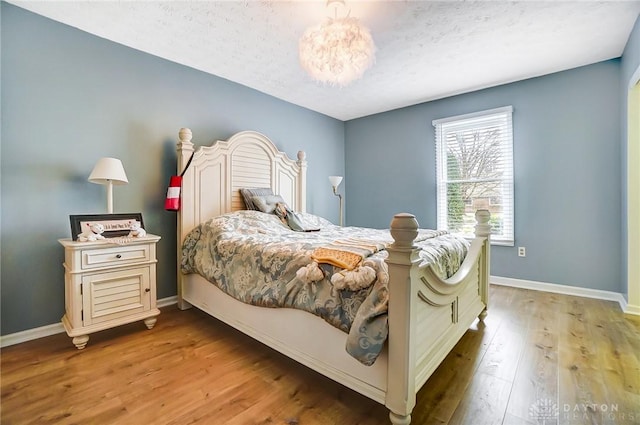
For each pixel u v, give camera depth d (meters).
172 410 1.40
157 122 2.80
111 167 2.22
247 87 3.54
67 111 2.31
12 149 2.08
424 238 2.09
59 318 2.28
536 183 3.32
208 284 2.45
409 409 1.22
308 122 4.37
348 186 5.01
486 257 2.49
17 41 2.09
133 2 2.04
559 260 3.21
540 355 1.89
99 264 2.07
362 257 1.46
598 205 3.00
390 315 1.23
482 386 1.58
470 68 3.07
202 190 2.93
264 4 2.06
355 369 1.39
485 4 2.07
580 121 3.07
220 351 1.99
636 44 2.29
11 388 1.57
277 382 1.64
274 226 2.74
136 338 2.18
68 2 2.04
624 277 2.75
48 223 2.23
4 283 2.07
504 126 3.51
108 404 1.44
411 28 2.35
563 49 2.71
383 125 4.56
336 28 1.89
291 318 1.69
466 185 3.80
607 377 1.64
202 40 2.53
